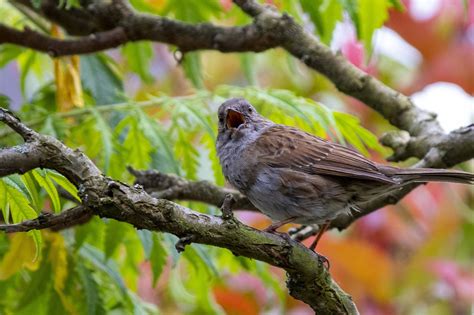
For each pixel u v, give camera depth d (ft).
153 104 31.58
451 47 44.24
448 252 42.80
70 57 33.71
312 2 31.24
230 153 31.30
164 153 30.17
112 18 33.55
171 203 21.24
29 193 21.90
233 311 40.73
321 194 29.89
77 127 31.09
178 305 40.93
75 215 20.76
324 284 24.71
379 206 32.17
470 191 44.88
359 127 31.55
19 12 38.32
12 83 54.95
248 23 37.50
